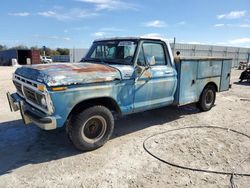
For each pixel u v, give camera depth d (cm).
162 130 545
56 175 354
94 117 422
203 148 447
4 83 1280
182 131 539
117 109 460
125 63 481
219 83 719
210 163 390
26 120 418
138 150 438
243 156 417
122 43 504
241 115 682
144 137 501
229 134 525
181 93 582
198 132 534
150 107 521
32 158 406
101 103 451
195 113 689
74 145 418
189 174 359
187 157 410
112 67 454
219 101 867
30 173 359
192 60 594
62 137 496
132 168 375
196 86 631
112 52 516
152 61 504
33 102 418
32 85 397
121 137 499
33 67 427
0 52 4669
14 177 348
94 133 432
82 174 357
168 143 469
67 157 410
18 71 471
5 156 412
